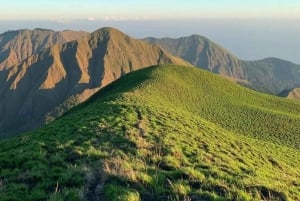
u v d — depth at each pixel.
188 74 104.44
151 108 52.09
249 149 40.09
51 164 21.98
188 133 38.16
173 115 50.47
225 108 81.44
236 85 109.69
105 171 19.14
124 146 26.95
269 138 61.91
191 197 17.47
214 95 92.75
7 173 20.52
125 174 18.91
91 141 28.19
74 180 18.44
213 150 31.78
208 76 108.00
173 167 22.52
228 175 21.92
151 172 20.62
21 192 17.27
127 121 38.59
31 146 26.94
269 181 23.03
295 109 99.94
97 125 34.81
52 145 27.20
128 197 16.30
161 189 17.98
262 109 85.06
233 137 47.16
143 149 26.27
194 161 25.34
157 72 98.88
